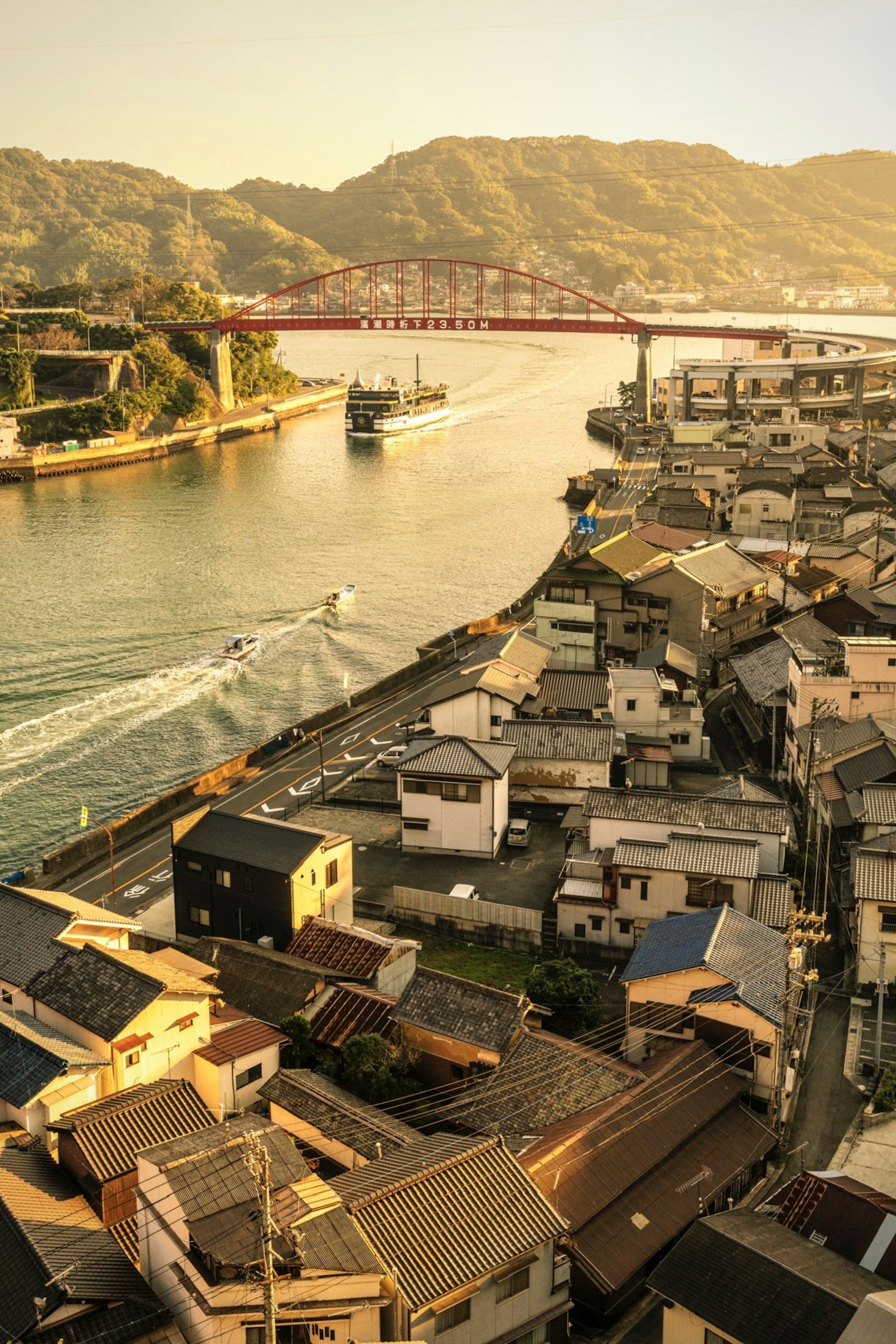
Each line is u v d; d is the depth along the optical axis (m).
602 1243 27.08
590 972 42.06
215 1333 22.12
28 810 59.00
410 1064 34.09
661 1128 30.17
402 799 50.75
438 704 58.12
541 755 54.06
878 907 39.53
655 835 44.06
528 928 43.66
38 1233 25.39
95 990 33.06
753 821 43.62
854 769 50.09
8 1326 23.16
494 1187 25.19
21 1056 31.34
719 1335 23.84
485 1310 24.00
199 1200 23.39
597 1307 26.41
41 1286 23.83
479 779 49.41
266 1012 36.59
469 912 44.47
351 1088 33.44
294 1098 31.02
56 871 50.62
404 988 40.09
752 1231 25.92
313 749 62.88
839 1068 36.25
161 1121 28.83
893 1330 22.00
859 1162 31.81
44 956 35.47
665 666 61.75
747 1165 30.39
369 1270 22.48
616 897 42.31
